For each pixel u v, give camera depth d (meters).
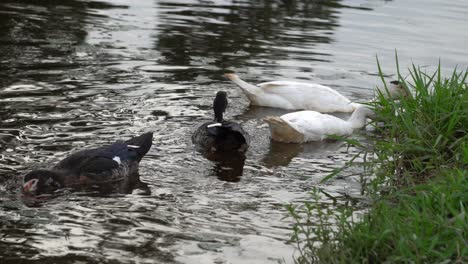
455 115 8.64
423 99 9.32
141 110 10.87
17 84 11.56
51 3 17.39
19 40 14.09
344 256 6.18
